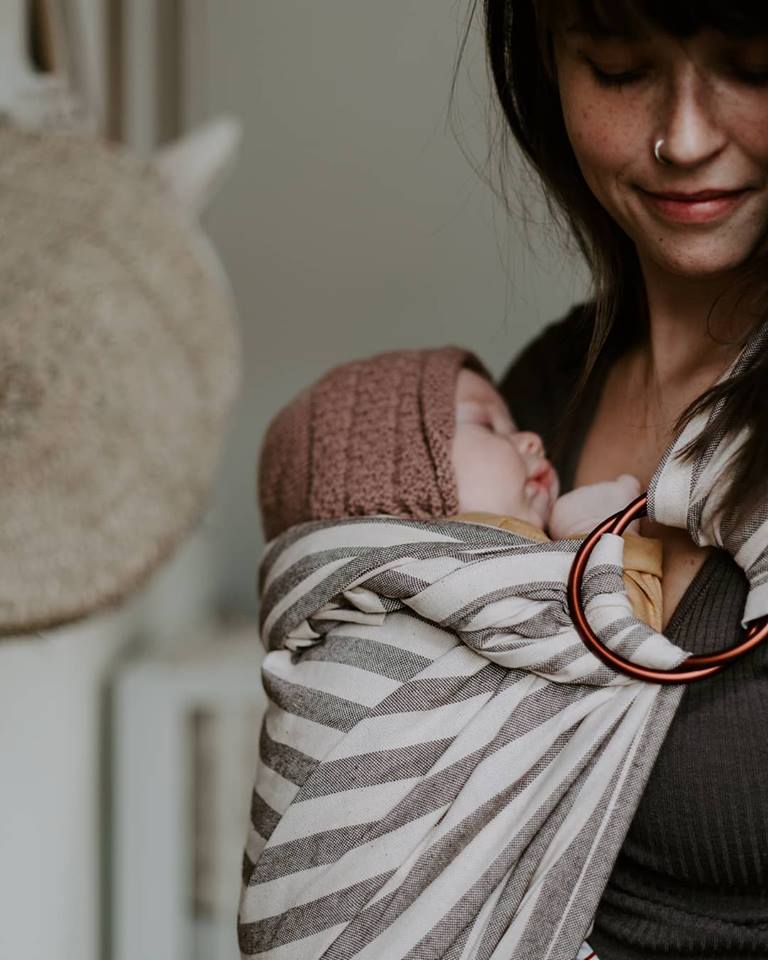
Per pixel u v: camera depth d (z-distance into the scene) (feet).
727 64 2.72
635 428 3.52
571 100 3.03
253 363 9.71
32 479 3.48
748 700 2.88
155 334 3.59
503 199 3.89
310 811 3.12
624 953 3.09
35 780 6.82
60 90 5.09
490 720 3.04
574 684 3.02
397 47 9.20
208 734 8.09
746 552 2.85
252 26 9.27
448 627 3.10
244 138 9.41
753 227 2.91
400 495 3.56
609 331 3.57
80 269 3.48
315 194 9.46
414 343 9.50
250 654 8.50
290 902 3.11
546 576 3.05
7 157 3.49
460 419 3.68
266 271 9.57
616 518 3.02
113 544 3.62
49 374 3.44
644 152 2.91
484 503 3.53
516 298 7.07
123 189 3.60
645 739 2.91
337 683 3.21
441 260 9.34
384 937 3.00
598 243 3.53
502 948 2.95
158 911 7.88
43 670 6.92
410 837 3.03
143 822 7.88
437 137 9.25
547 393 3.88
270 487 3.86
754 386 2.84
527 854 2.98
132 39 7.87
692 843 2.97
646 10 2.69
